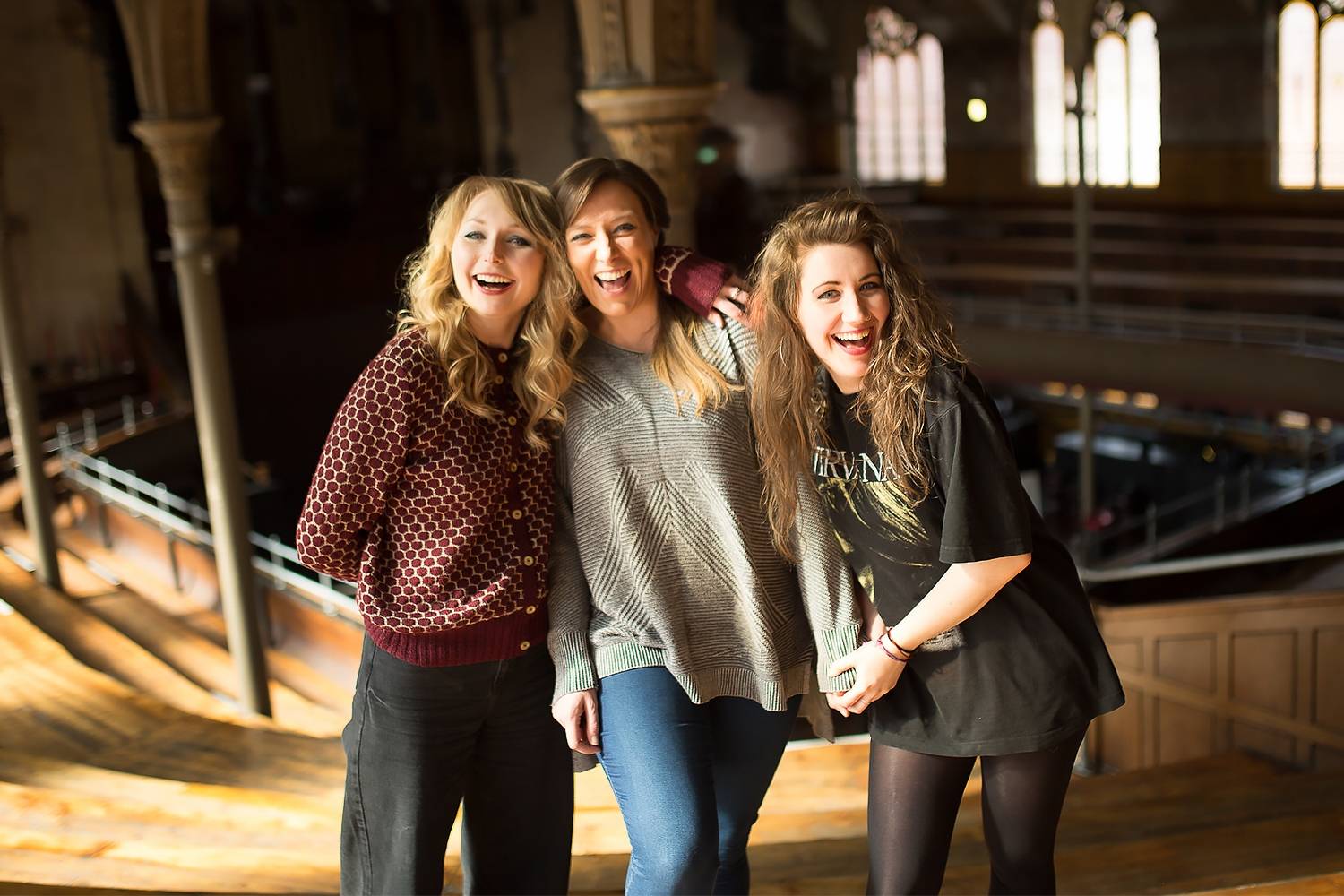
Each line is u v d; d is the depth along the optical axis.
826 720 2.59
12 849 3.52
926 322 2.18
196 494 16.75
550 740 2.53
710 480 2.37
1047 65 26.55
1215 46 23.73
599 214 2.34
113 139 20.70
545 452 2.44
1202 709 7.64
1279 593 7.28
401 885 2.42
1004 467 2.14
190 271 8.98
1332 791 5.05
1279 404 12.68
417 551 2.32
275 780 5.75
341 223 24.14
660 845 2.24
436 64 25.86
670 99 5.70
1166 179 24.97
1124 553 16.00
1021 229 25.81
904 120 28.70
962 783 2.43
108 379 19.81
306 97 24.09
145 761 5.96
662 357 2.40
